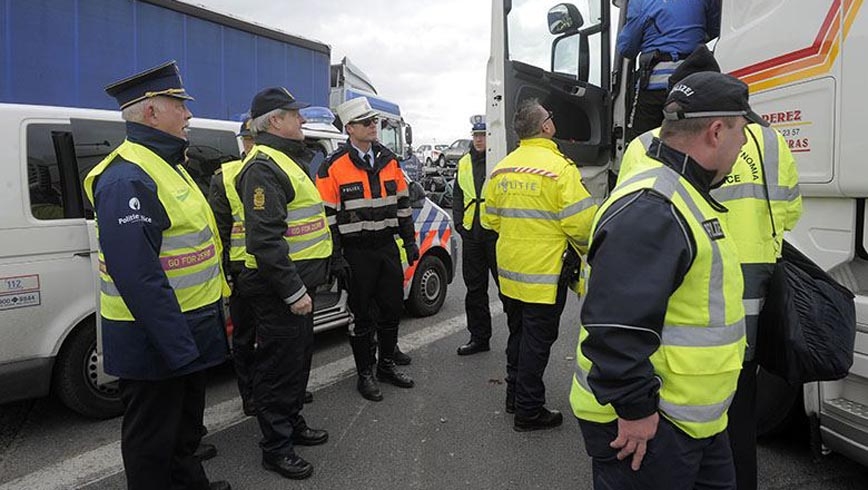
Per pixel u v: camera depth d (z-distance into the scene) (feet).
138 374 7.49
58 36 18.81
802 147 8.16
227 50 25.00
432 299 20.17
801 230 8.55
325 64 31.30
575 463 10.36
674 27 11.79
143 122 7.64
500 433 11.52
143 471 7.82
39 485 9.84
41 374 10.93
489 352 16.39
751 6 8.87
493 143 14.08
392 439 11.34
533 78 13.97
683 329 5.18
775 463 10.03
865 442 7.93
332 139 17.10
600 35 14.87
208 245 8.21
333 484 9.79
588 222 10.27
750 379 7.13
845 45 7.49
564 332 17.88
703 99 5.18
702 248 5.03
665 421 5.29
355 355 13.30
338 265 12.46
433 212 20.02
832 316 6.54
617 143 14.66
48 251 10.95
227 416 12.53
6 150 10.62
